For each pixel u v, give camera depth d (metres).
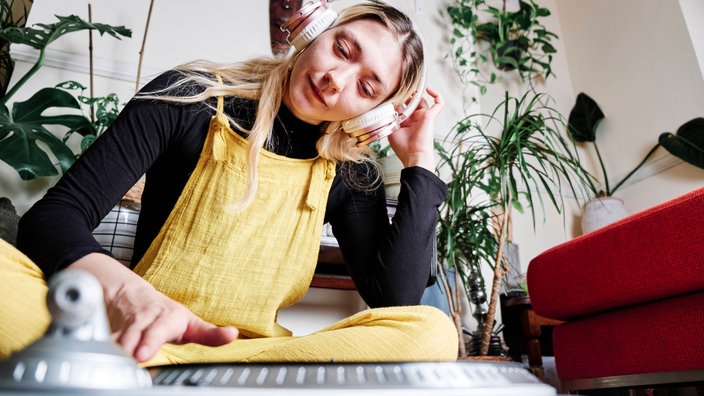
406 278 0.84
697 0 2.28
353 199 0.95
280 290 0.78
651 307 1.08
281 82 0.80
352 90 0.76
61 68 1.59
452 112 2.20
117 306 0.39
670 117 2.22
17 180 1.43
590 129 2.51
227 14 1.86
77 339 0.23
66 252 0.46
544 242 2.27
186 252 0.72
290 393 0.23
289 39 0.80
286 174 0.80
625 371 1.12
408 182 0.91
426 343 0.54
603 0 2.65
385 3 0.83
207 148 0.75
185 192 0.74
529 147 1.65
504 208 1.58
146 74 1.67
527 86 2.60
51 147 1.32
